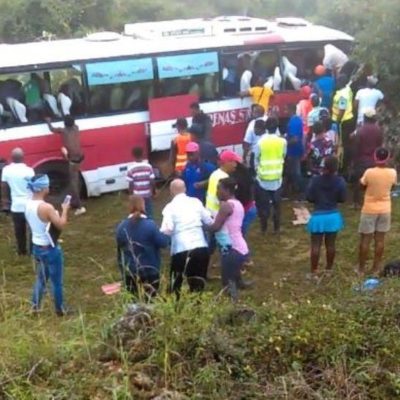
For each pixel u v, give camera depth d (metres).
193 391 6.30
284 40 15.46
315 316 6.98
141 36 14.75
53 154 13.73
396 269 9.61
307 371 6.51
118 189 14.50
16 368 6.53
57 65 13.61
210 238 10.27
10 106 13.36
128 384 6.26
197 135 12.27
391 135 14.76
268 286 10.53
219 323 7.00
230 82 15.05
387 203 10.42
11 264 11.54
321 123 12.94
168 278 9.48
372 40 15.30
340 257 11.40
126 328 6.82
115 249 12.12
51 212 9.27
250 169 11.91
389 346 6.69
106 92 14.05
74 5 27.84
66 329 7.36
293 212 13.39
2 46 13.82
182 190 9.29
